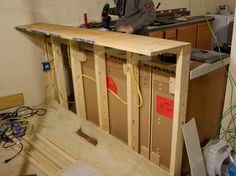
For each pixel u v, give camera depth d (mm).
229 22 4289
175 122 1531
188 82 1479
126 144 2045
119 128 2090
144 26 2416
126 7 2410
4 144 2057
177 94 1457
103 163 1794
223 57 1731
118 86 1922
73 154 1896
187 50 1382
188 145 1619
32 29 2217
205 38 4141
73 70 2279
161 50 1271
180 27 3465
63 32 1973
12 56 2525
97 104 2223
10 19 2422
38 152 1939
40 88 2820
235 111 1938
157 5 3742
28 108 2658
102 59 1928
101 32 1920
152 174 1691
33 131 2223
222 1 5098
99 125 2246
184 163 1788
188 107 1621
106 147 1970
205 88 1724
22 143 2059
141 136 1902
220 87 1903
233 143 1991
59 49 2473
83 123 2328
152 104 1717
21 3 2451
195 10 4609
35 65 2711
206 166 1834
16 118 2416
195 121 1754
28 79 2701
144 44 1420
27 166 1792
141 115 1831
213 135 2064
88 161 1816
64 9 2799
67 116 2467
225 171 1818
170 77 1502
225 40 4422
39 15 2617
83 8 2967
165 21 3543
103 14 2875
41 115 2502
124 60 1770
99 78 1992
